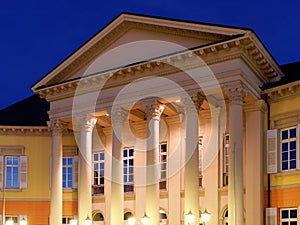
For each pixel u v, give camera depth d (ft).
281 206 76.74
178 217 88.07
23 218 100.48
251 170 78.59
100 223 96.22
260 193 77.61
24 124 102.12
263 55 76.74
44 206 100.83
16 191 101.30
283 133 79.46
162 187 91.25
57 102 90.68
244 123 80.74
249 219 77.36
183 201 88.02
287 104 78.28
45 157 102.27
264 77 82.02
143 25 82.89
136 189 93.56
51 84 90.33
